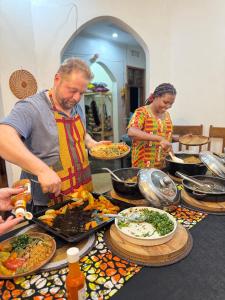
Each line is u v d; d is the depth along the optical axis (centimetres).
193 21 277
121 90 600
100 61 526
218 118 284
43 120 115
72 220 100
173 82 306
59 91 114
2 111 256
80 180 132
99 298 66
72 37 285
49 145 119
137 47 604
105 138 597
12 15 246
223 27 260
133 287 69
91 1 276
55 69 282
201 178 138
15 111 108
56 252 84
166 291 68
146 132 175
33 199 122
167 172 159
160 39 297
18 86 259
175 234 92
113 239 90
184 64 293
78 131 131
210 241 91
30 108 112
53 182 89
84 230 93
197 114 297
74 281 61
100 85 559
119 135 616
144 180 107
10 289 69
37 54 274
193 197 123
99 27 430
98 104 569
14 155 92
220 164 136
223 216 110
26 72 264
